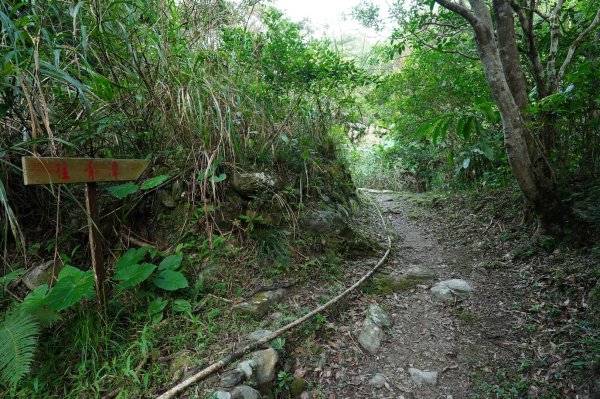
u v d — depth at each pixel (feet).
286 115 12.30
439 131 8.46
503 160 15.65
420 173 25.50
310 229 10.66
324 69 13.08
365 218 16.03
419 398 6.63
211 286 8.07
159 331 6.79
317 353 7.30
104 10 8.21
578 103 9.14
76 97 7.90
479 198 16.30
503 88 9.37
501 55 10.51
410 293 10.11
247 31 12.07
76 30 8.03
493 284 10.13
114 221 8.77
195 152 9.54
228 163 9.62
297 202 11.11
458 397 6.63
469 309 9.20
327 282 9.53
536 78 10.95
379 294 9.81
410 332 8.46
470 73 16.58
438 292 9.99
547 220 10.57
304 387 6.56
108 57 8.25
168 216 9.25
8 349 5.25
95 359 6.14
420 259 12.57
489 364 7.32
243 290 8.18
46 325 6.42
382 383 6.88
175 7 9.75
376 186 26.84
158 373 6.03
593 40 10.99
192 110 9.21
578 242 9.92
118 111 8.67
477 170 18.88
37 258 7.95
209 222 9.19
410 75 19.66
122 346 6.38
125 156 9.01
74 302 5.80
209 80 9.93
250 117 10.63
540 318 8.20
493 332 8.21
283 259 9.29
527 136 10.31
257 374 6.18
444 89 17.63
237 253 8.92
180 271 7.86
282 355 6.88
